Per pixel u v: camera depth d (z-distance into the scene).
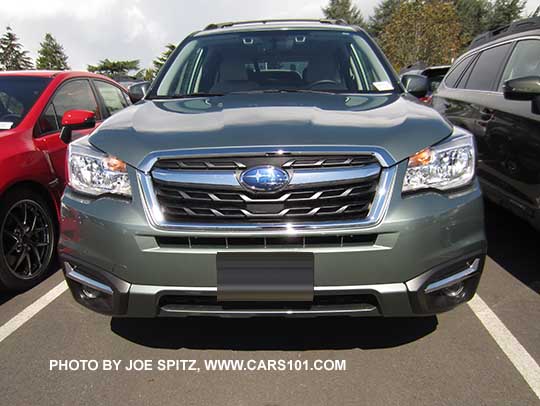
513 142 3.26
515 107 3.27
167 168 1.95
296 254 1.88
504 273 3.19
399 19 30.69
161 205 1.94
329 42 3.34
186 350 2.38
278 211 1.89
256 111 2.31
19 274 3.08
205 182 1.90
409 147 1.96
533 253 3.52
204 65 3.24
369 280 1.90
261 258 1.89
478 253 2.04
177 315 2.01
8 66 67.00
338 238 1.88
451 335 2.44
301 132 1.98
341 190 1.89
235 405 1.98
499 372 2.14
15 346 2.44
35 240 3.24
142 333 2.54
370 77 3.05
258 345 2.40
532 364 2.19
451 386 2.05
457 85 4.84
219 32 3.58
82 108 4.23
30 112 3.48
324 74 3.11
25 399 2.03
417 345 2.37
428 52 30.03
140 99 3.19
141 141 2.03
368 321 2.58
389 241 1.88
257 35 3.46
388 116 2.20
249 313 1.97
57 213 3.46
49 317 2.74
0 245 2.90
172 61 3.35
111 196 2.01
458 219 1.97
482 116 3.82
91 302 2.13
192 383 2.13
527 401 1.95
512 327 2.51
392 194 1.90
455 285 2.07
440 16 29.78
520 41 3.78
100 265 2.02
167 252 1.91
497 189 3.57
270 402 1.99
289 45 3.33
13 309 2.85
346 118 2.15
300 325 2.56
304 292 1.90
